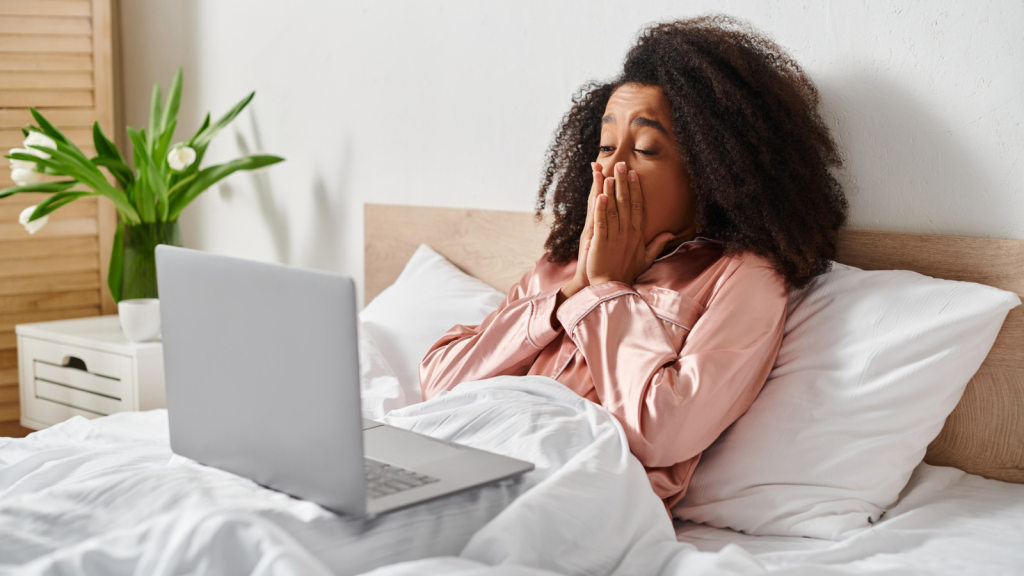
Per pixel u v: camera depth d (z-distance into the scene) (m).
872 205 1.37
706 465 1.19
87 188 2.69
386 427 1.11
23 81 2.59
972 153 1.26
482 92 1.91
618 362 1.19
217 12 2.63
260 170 2.48
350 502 0.81
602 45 1.69
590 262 1.31
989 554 0.96
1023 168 1.22
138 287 2.32
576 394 1.15
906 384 1.13
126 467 1.09
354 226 2.28
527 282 1.54
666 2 1.59
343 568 0.80
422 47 2.04
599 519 0.88
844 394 1.15
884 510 1.12
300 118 2.40
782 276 1.26
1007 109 1.23
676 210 1.34
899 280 1.23
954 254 1.26
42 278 2.65
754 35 1.39
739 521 1.12
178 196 2.41
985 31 1.24
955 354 1.13
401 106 2.11
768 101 1.29
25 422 2.49
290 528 0.79
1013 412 1.20
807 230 1.29
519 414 1.09
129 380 2.15
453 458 0.98
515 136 1.86
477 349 1.36
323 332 0.80
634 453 1.11
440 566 0.74
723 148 1.27
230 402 0.92
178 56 2.81
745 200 1.26
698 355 1.15
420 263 1.95
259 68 2.51
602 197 1.30
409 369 1.66
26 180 2.28
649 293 1.28
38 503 0.84
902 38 1.32
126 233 2.34
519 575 0.73
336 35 2.25
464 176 1.98
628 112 1.33
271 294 0.84
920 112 1.31
